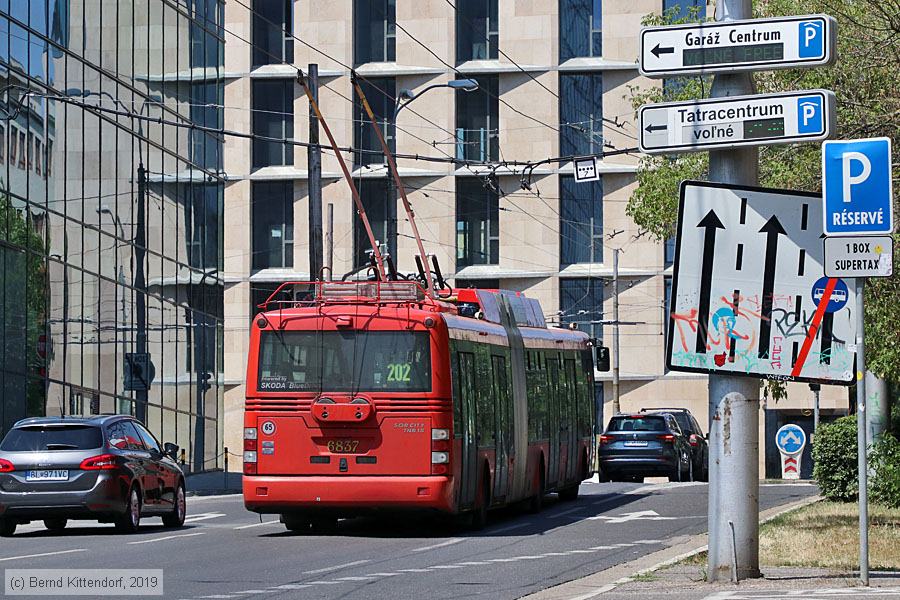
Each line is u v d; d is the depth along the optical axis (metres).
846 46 22.70
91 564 20.55
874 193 15.77
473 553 22.69
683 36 16.34
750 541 16.78
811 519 27.30
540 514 32.50
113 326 49.25
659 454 48.00
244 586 17.72
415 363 25.53
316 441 25.53
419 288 26.34
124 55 50.62
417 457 25.31
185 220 55.94
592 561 21.25
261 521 30.02
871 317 21.73
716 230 16.52
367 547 23.81
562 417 35.94
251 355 25.97
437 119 82.12
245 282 83.62
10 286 42.09
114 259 49.44
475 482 27.16
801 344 16.34
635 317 82.12
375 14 83.56
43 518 26.98
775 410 81.19
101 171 48.69
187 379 55.88
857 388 16.03
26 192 43.38
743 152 16.69
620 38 81.44
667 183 38.75
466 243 82.88
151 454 28.94
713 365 16.39
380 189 83.06
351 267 82.50
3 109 41.94
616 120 80.94
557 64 81.81
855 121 22.66
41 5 44.78
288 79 83.56
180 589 17.36
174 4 54.94
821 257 16.39
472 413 27.02
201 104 57.56
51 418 27.55
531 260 82.06
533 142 81.88
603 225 82.19
